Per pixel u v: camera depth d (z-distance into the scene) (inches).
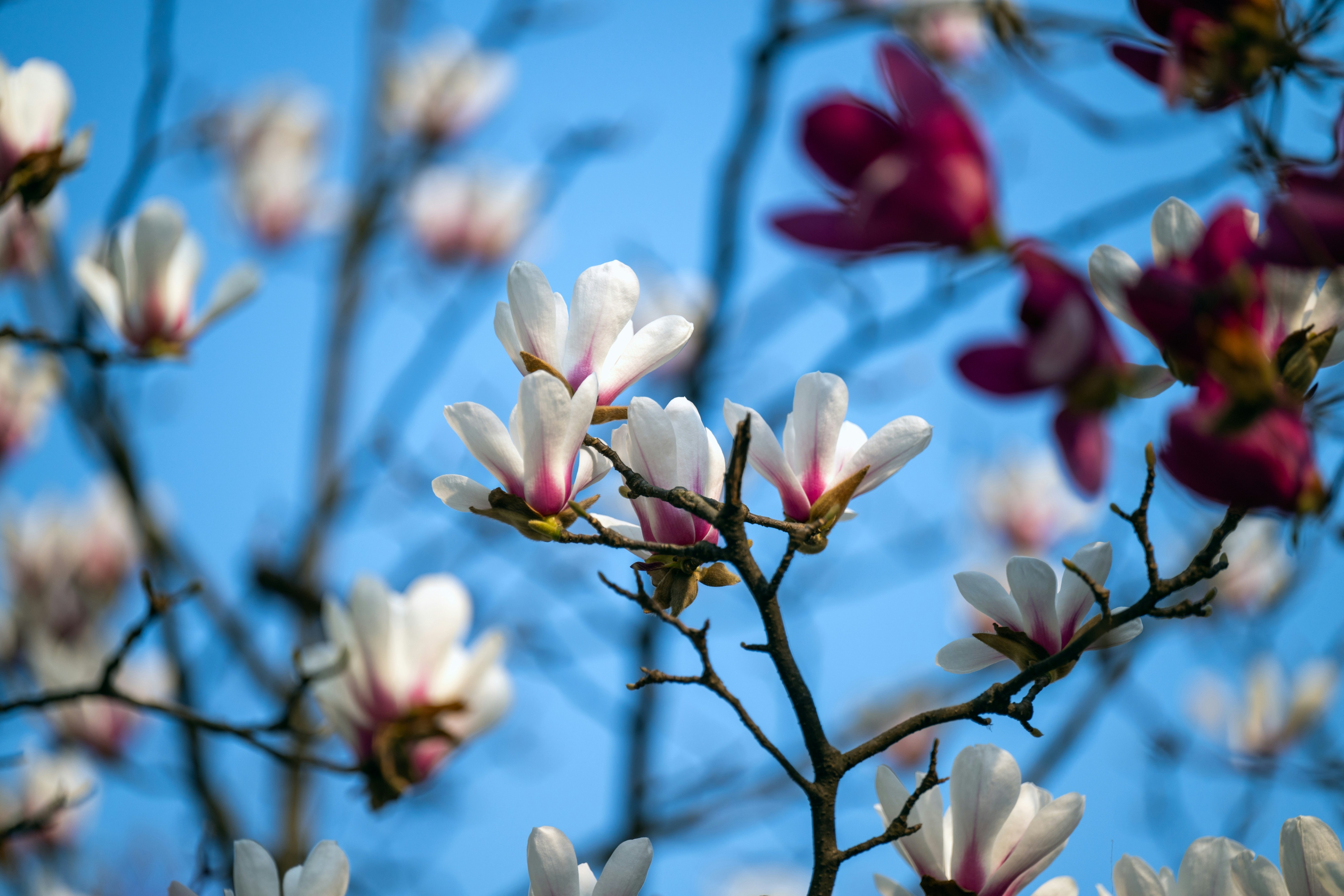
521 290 76.2
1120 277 72.9
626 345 76.7
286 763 88.4
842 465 76.5
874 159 68.1
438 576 90.7
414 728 88.3
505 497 75.7
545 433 75.4
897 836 74.2
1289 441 69.2
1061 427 67.9
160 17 114.0
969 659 76.7
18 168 88.4
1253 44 73.4
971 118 67.9
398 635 89.4
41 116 88.9
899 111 68.2
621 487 75.7
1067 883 75.4
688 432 76.5
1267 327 71.6
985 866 74.9
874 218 67.8
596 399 75.4
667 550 75.6
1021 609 76.1
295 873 76.0
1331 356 72.2
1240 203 69.6
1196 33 73.6
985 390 67.8
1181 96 73.9
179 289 93.6
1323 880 74.7
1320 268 69.6
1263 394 68.9
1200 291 69.1
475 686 89.7
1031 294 67.6
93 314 134.3
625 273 76.6
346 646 87.8
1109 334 67.4
